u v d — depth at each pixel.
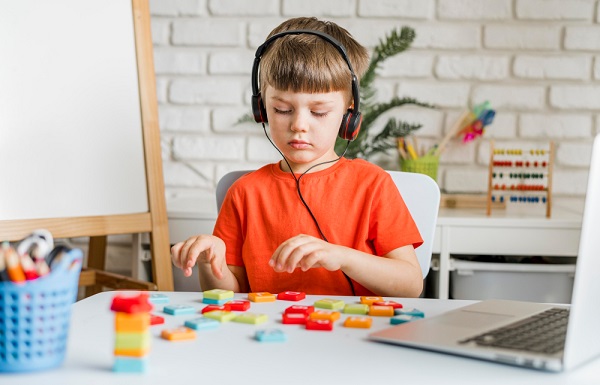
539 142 2.14
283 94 1.16
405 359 0.64
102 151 1.69
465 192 2.14
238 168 2.19
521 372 0.61
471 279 1.81
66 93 1.65
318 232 1.25
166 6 2.15
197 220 1.83
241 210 1.32
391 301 0.90
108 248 2.16
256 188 1.32
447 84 2.13
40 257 0.61
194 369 0.61
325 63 1.15
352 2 2.11
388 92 2.14
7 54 1.58
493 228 1.78
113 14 1.72
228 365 0.62
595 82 2.12
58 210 1.62
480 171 2.13
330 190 1.28
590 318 0.61
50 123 1.62
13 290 0.58
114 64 1.71
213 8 2.14
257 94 1.21
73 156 1.65
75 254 0.61
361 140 2.03
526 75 2.12
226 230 1.32
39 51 1.62
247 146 2.18
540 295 1.80
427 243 1.32
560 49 2.12
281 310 0.85
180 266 1.01
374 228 1.25
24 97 1.59
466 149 2.13
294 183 1.29
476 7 2.11
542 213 1.92
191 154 2.18
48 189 1.61
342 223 1.26
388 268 1.10
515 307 0.85
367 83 2.03
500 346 0.65
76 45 1.66
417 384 0.58
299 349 0.67
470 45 2.12
